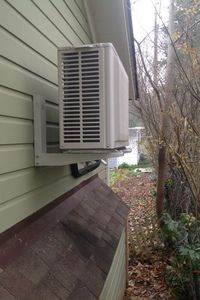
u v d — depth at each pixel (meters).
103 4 4.77
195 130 6.22
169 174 8.91
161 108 7.68
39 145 2.80
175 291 6.05
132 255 8.17
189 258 5.13
